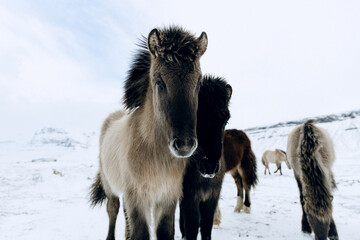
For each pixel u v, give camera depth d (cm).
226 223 482
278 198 762
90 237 414
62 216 561
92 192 418
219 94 297
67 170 1470
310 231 406
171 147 184
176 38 202
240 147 559
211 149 281
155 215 260
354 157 2852
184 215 321
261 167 2377
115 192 329
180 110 184
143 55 257
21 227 469
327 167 344
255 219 512
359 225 450
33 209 633
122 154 246
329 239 352
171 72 192
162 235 248
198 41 210
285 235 405
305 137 332
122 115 375
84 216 563
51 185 1066
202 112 292
